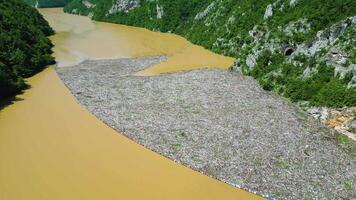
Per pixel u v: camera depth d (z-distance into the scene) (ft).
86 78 294.05
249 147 192.85
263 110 237.04
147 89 269.03
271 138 202.28
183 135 202.90
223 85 279.90
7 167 173.17
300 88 254.68
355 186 167.73
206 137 201.26
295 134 208.13
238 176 170.71
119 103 243.60
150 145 193.77
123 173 171.53
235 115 228.22
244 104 245.45
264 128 212.84
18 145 191.31
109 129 209.67
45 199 153.38
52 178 166.61
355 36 252.42
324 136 208.74
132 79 292.20
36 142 194.70
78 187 161.27
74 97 253.65
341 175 174.70
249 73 304.30
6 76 258.98
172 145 193.67
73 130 207.82
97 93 260.83
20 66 294.87
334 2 309.42
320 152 191.93
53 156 182.80
